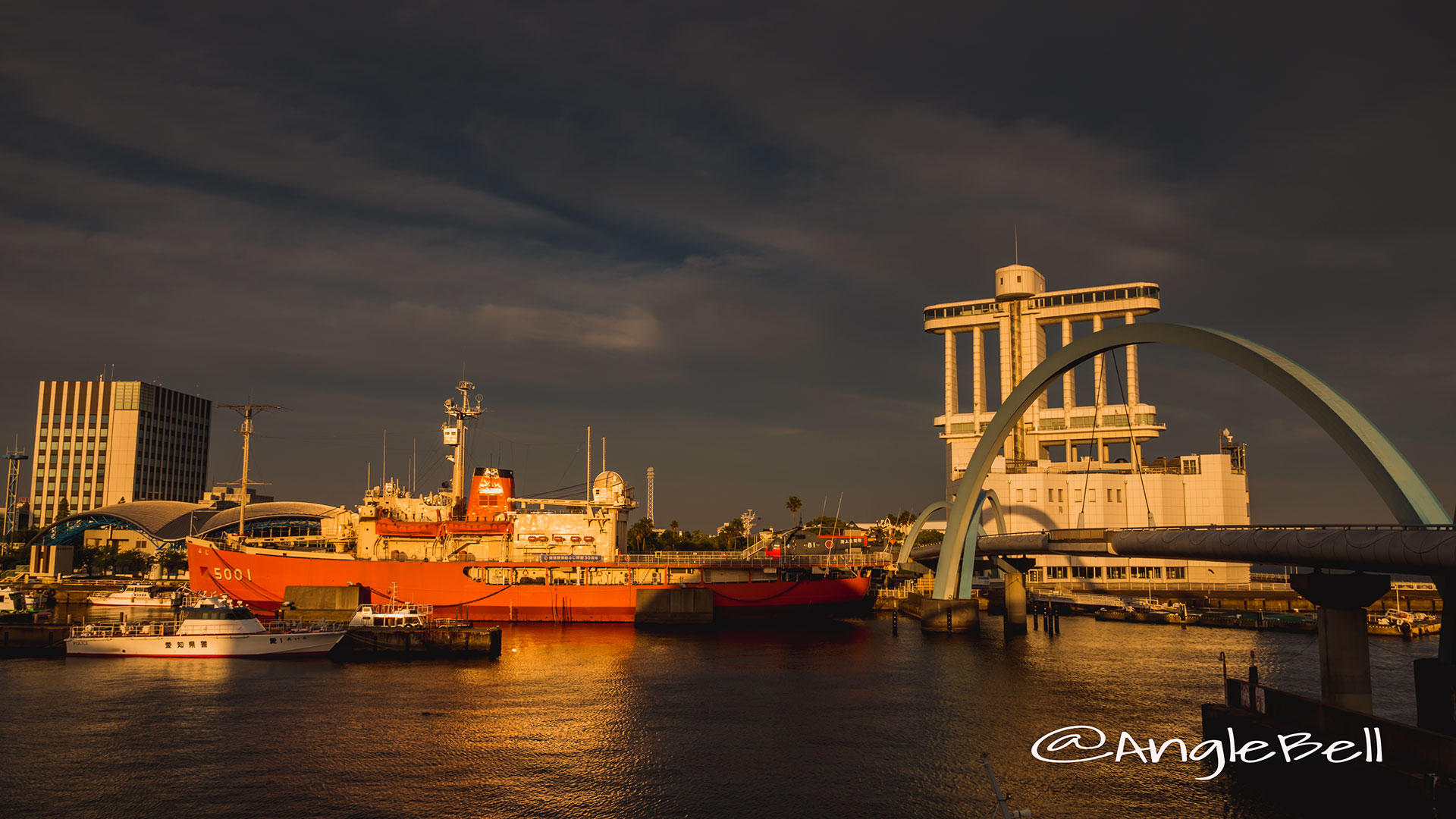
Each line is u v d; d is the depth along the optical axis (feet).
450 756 146.41
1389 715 172.14
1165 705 187.52
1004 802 84.74
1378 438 142.00
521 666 228.63
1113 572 517.96
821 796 129.59
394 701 185.26
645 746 153.89
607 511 321.11
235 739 154.81
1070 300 652.89
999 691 202.28
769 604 317.63
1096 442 634.84
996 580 522.47
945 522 627.46
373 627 238.27
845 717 176.45
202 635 233.55
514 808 123.24
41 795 126.21
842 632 313.12
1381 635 314.55
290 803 124.16
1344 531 125.18
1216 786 132.67
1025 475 542.98
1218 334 182.29
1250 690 141.08
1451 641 131.03
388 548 312.91
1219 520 532.32
